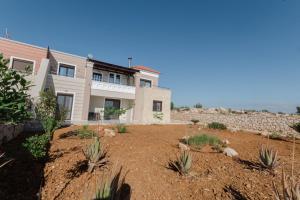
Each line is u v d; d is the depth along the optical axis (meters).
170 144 9.49
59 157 6.34
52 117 10.65
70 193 4.14
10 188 4.05
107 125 16.23
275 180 5.27
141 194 4.29
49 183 4.54
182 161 5.51
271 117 21.28
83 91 19.39
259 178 5.39
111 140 9.26
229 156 7.82
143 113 23.14
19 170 4.98
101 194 2.97
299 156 8.56
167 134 13.49
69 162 5.88
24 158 5.87
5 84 2.50
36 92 12.55
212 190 4.56
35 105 10.83
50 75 17.23
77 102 18.94
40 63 17.38
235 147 10.06
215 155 7.87
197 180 5.09
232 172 5.81
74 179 4.78
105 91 21.28
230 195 4.32
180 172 5.49
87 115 19.44
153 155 7.05
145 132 13.62
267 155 6.18
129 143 8.84
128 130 13.77
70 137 9.95
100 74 23.19
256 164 6.74
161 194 4.34
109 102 23.34
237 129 20.62
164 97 25.36
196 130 17.78
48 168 5.39
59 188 4.33
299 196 3.16
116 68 22.42
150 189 4.52
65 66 19.72
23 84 2.69
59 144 8.16
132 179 4.91
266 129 21.36
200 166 6.22
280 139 15.10
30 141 6.11
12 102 2.48
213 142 10.27
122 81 25.08
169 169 5.78
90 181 4.67
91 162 5.27
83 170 5.30
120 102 24.25
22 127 11.34
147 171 5.48
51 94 11.63
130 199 4.05
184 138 11.02
